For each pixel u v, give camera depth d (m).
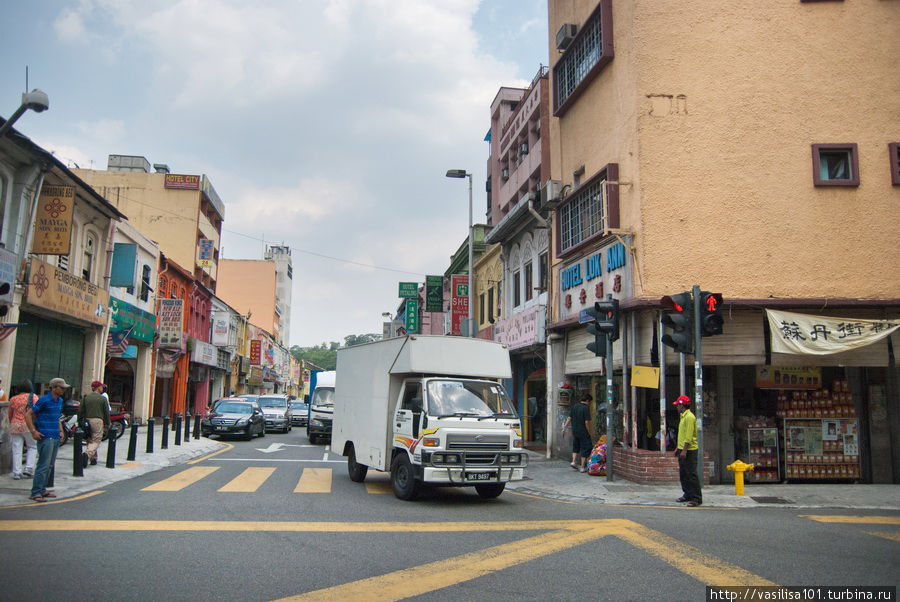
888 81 13.30
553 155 18.48
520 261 22.64
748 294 12.81
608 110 14.85
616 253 14.08
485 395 10.91
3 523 7.56
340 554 6.42
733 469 10.95
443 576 5.67
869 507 9.89
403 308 59.28
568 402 17.70
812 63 13.38
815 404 13.40
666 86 13.45
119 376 27.73
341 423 13.74
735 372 13.56
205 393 41.12
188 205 36.75
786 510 9.66
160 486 11.06
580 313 15.78
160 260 29.81
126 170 37.62
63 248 16.59
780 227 12.99
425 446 10.01
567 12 17.67
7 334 14.95
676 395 13.80
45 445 9.47
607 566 6.04
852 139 13.20
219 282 67.88
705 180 13.15
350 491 11.20
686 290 12.87
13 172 15.78
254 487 11.21
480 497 11.06
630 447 13.50
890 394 13.33
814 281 12.84
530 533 7.61
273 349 68.94
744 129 13.27
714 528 7.92
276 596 5.04
